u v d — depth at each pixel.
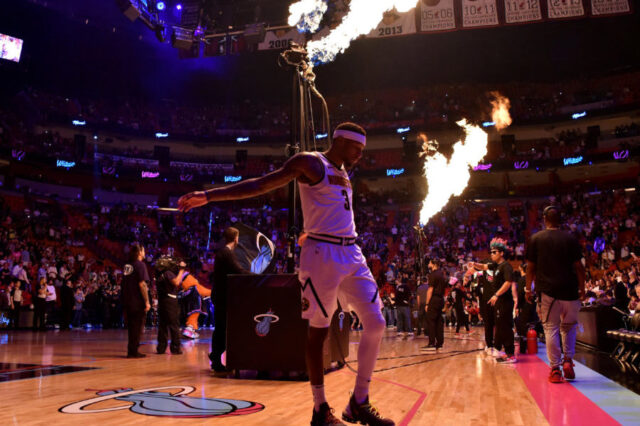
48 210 27.73
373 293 2.75
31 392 4.14
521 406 3.76
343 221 2.72
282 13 18.11
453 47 34.78
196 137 36.06
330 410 2.68
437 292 9.09
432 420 3.26
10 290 17.23
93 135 33.62
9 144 27.78
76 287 19.05
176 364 6.44
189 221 31.48
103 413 3.28
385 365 6.56
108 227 28.55
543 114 33.75
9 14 29.08
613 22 31.27
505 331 7.07
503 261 7.70
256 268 6.29
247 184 2.61
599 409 3.65
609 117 31.88
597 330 8.79
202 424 2.99
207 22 17.02
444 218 31.36
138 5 14.84
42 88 32.41
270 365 5.04
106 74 35.06
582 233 27.22
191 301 11.63
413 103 37.31
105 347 9.26
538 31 32.66
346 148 2.80
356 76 38.53
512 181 34.19
